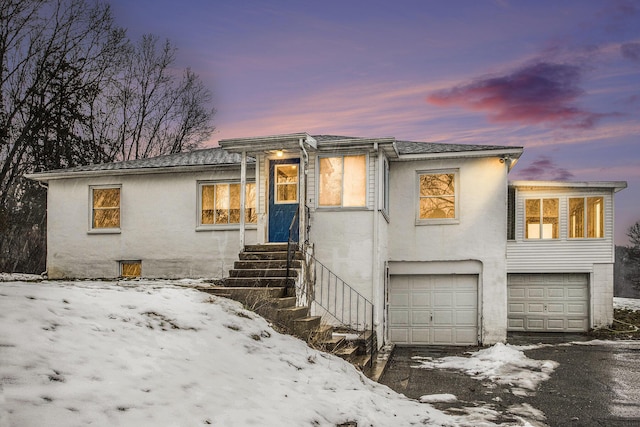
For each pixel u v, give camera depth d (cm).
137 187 1509
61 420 276
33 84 2516
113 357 397
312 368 595
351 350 847
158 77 3191
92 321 462
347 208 1211
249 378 477
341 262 1200
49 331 398
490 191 1387
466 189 1401
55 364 344
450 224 1402
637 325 1738
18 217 2644
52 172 1554
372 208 1200
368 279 1182
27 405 279
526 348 1315
